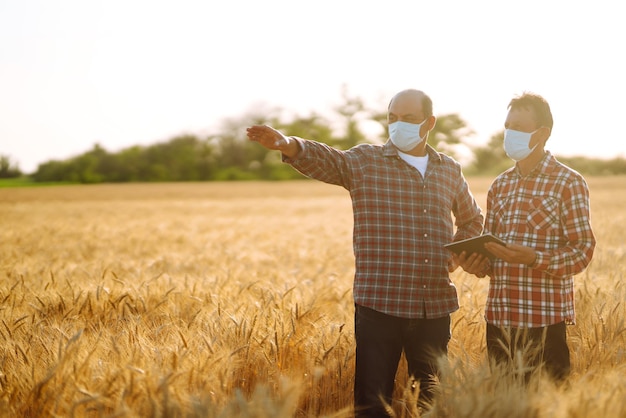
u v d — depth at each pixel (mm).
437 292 3723
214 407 2871
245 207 32312
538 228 3576
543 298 3582
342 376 3955
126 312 4906
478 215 4074
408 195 3674
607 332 4039
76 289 5680
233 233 16672
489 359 3629
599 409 2656
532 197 3619
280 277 7316
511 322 3631
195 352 3670
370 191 3662
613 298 4695
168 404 2773
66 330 4289
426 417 3047
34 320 4531
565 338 3654
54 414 2916
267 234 16562
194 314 4641
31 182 94312
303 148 3527
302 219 23172
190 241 14539
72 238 15344
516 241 3629
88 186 76250
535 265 3422
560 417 2689
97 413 3154
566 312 3629
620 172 73250
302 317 4477
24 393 3281
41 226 19891
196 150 91875
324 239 14602
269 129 3424
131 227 19531
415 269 3641
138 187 68625
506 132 3643
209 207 32750
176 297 5391
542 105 3578
